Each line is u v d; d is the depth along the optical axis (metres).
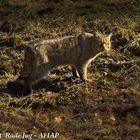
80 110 12.16
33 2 17.52
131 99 12.41
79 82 13.16
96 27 15.61
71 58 12.84
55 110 12.18
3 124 11.65
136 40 14.81
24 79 12.70
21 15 16.69
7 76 13.52
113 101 12.39
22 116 11.97
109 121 11.76
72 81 13.20
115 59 14.17
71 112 12.12
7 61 14.17
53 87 13.01
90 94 12.67
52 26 15.88
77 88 12.88
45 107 12.28
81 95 12.61
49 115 12.02
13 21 16.33
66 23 15.97
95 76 13.48
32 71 12.41
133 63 13.90
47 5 17.20
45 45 12.46
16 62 14.15
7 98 12.50
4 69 13.88
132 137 11.23
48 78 13.34
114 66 13.85
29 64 12.44
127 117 11.87
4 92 12.80
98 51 12.99
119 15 16.16
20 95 12.68
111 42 14.85
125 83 13.12
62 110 12.16
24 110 12.16
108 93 12.70
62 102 12.37
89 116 11.95
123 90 12.79
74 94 12.65
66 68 13.79
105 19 15.98
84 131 11.46
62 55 12.67
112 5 16.81
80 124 11.67
